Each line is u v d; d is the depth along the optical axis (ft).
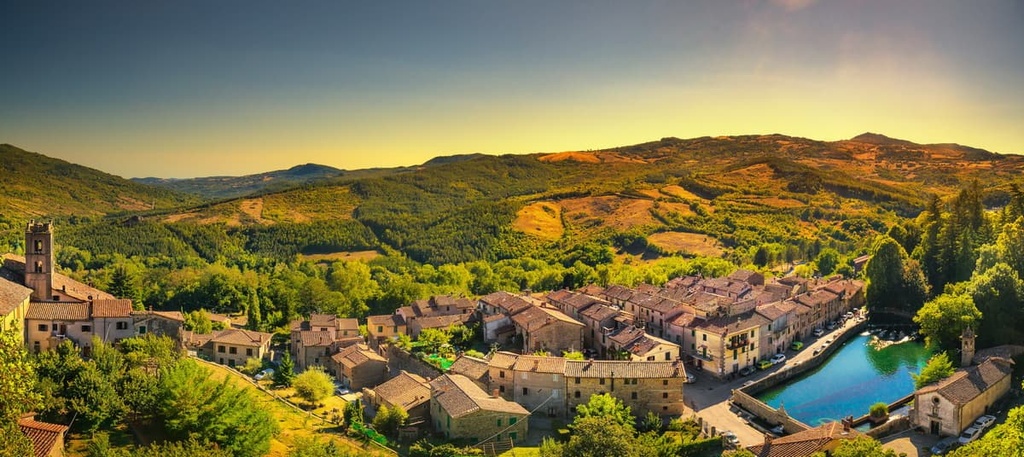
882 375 500.74
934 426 353.51
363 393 460.96
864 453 267.59
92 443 256.11
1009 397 386.11
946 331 485.97
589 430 301.43
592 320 551.59
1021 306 474.49
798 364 504.84
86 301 425.69
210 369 439.22
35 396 188.34
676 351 482.28
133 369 314.35
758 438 376.27
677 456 338.34
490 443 368.27
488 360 463.83
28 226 422.00
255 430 287.07
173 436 281.33
